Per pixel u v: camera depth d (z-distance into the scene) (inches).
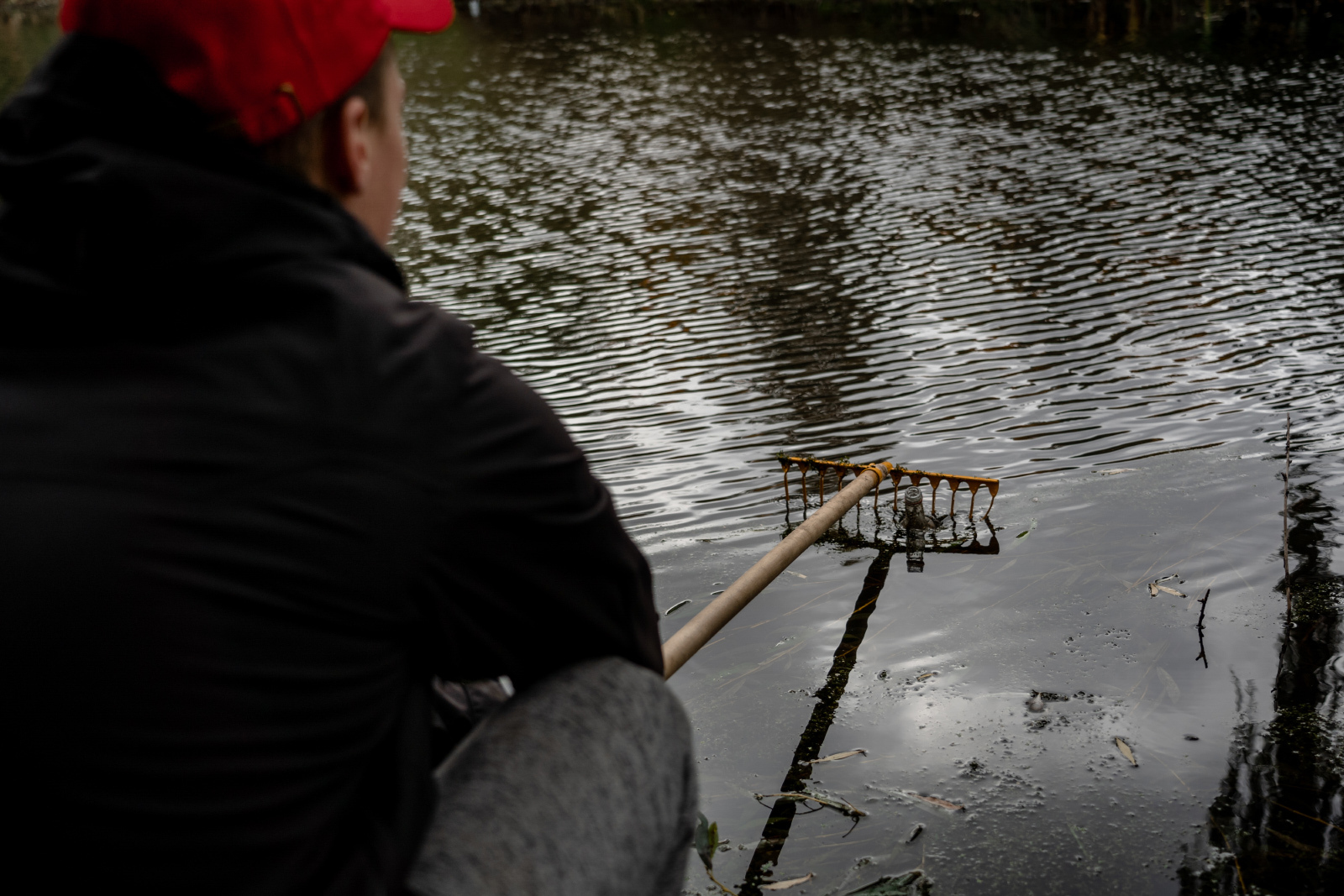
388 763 34.1
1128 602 128.6
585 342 267.0
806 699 115.4
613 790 38.4
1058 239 322.3
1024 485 165.5
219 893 29.3
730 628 132.0
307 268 32.9
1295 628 120.3
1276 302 247.3
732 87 693.9
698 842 89.9
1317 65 575.5
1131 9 810.2
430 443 33.2
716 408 213.3
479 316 298.5
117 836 28.4
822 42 843.4
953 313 261.7
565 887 36.1
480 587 35.3
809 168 460.8
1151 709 108.3
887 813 95.9
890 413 201.2
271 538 30.5
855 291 289.6
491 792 36.5
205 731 29.1
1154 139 453.1
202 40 33.5
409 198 471.8
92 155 31.4
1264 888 83.8
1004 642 123.0
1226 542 140.2
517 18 1202.0
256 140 35.5
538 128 622.8
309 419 31.4
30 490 29.3
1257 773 97.4
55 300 31.2
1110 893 84.3
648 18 1102.4
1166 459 168.7
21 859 28.6
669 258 343.9
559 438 37.1
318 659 31.1
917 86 629.3
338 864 31.7
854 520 160.2
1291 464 161.9
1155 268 284.7
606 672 40.1
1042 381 210.2
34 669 28.2
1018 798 96.4
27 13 1411.2
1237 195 355.3
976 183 407.5
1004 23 834.8
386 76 39.1
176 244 31.2
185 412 30.5
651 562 150.6
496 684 48.5
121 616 28.7
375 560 32.0
